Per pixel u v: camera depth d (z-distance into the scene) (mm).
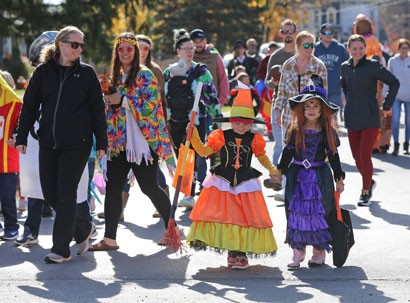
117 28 57469
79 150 8820
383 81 12398
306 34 11562
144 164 9672
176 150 12461
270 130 21109
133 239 10117
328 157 8570
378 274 8328
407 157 17156
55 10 48219
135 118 9508
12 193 10242
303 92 8641
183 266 8758
